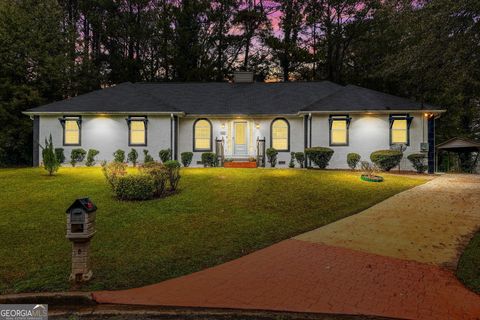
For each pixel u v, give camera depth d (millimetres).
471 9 8000
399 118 16953
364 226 7457
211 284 4641
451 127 27422
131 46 32188
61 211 8516
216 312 3889
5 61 21938
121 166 10617
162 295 4297
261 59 33688
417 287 4531
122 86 20766
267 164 18453
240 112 18750
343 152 17344
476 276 4898
